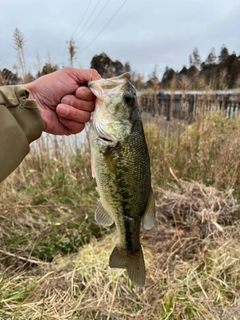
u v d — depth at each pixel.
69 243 0.62
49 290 0.48
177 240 0.60
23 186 0.84
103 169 0.32
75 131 0.36
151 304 0.47
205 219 0.63
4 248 0.57
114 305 0.46
